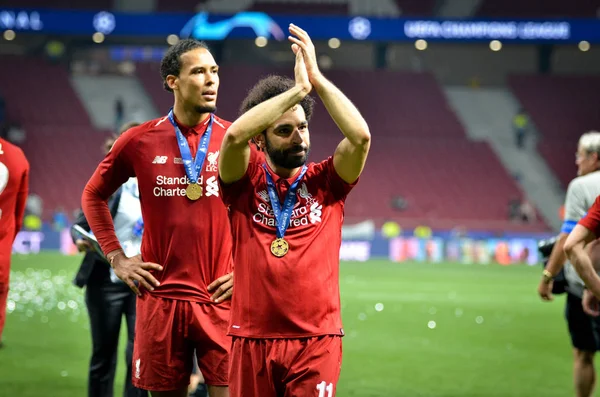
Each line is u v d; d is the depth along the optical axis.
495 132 87.06
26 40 93.25
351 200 77.75
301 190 8.31
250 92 8.79
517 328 26.31
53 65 87.19
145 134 9.83
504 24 78.94
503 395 15.76
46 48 91.88
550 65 95.88
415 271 53.53
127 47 92.00
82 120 82.62
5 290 11.41
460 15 84.50
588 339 12.92
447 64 95.44
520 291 40.06
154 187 9.73
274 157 8.18
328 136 82.12
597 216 9.48
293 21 79.25
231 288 9.71
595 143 12.44
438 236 69.00
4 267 11.33
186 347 9.76
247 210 8.30
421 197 78.81
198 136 9.90
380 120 86.00
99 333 12.24
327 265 8.22
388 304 33.12
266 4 82.94
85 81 87.31
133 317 12.28
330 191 8.37
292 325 8.05
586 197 12.17
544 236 68.38
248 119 7.86
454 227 69.69
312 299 8.09
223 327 9.72
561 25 78.56
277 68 87.50
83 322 25.62
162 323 9.66
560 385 16.84
